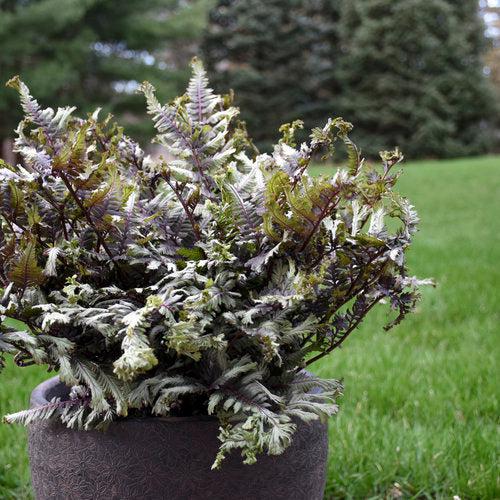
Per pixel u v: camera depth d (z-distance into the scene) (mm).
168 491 1310
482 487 2096
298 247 1400
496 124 22656
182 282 1328
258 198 1428
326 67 22031
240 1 22156
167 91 16781
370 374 2932
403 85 20547
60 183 1380
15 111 15453
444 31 20703
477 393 2732
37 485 1445
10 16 14539
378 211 1450
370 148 20562
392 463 2227
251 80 21688
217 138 1452
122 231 1409
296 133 21922
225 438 1233
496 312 4004
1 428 2494
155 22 17203
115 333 1291
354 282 1450
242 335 1369
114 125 1651
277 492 1365
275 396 1292
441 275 4805
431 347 3430
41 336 1284
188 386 1301
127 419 1315
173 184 1528
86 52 16031
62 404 1340
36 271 1292
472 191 9797
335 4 22844
